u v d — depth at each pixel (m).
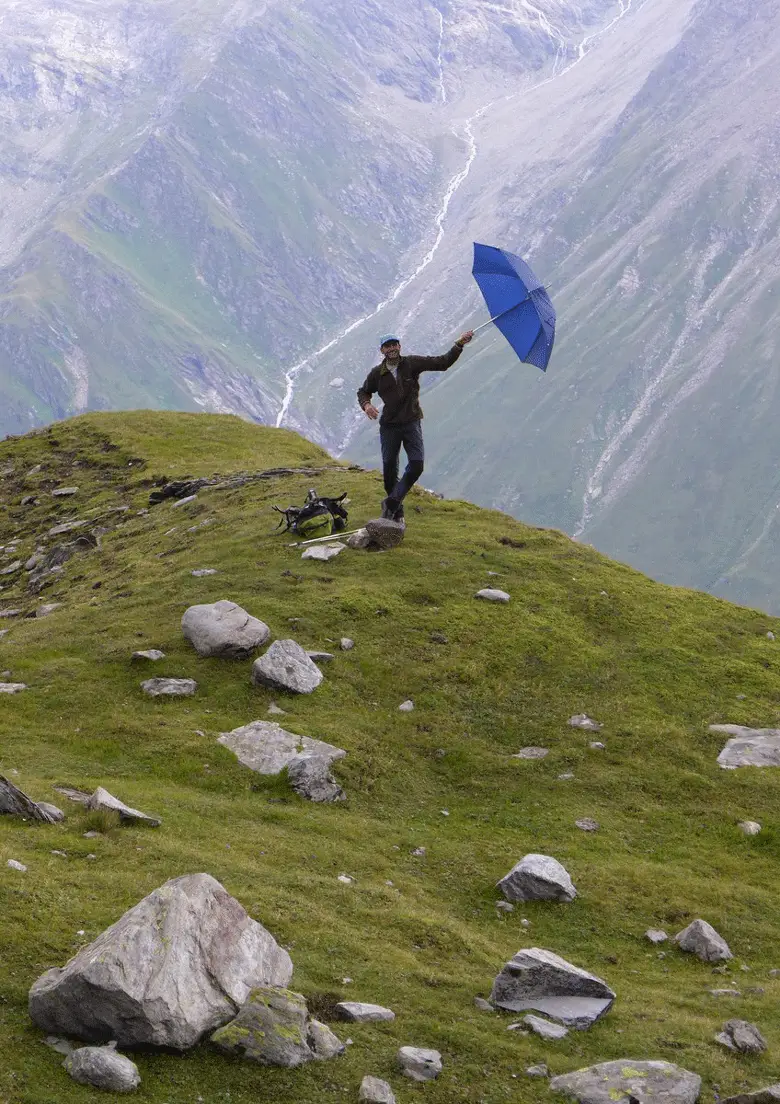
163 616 24.84
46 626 25.59
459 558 29.12
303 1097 8.38
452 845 16.78
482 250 23.12
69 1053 8.44
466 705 21.89
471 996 11.10
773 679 24.25
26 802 13.91
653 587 29.67
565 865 16.33
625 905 15.27
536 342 22.98
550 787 19.25
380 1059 9.21
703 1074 9.75
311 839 15.80
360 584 26.78
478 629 24.77
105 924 10.70
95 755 18.00
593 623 26.36
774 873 16.98
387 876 15.06
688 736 21.33
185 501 39.66
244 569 28.16
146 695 20.69
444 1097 8.79
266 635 22.84
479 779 19.44
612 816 18.41
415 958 12.00
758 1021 11.83
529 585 27.72
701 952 14.00
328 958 11.33
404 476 28.61
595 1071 9.20
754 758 20.50
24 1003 9.05
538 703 22.33
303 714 20.50
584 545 32.66
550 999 11.05
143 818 14.70
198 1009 8.82
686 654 25.11
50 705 20.20
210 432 58.97
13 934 10.01
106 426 60.34
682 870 16.72
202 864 13.34
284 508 34.09
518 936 14.00
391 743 20.14
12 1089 7.82
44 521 44.88
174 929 9.15
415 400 26.88
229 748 18.58
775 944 14.60
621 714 22.03
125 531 38.31
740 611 28.78
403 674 22.61
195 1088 8.28
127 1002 8.48
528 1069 9.45
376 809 17.84
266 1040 8.74
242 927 9.77
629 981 12.95
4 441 60.28
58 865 12.25
